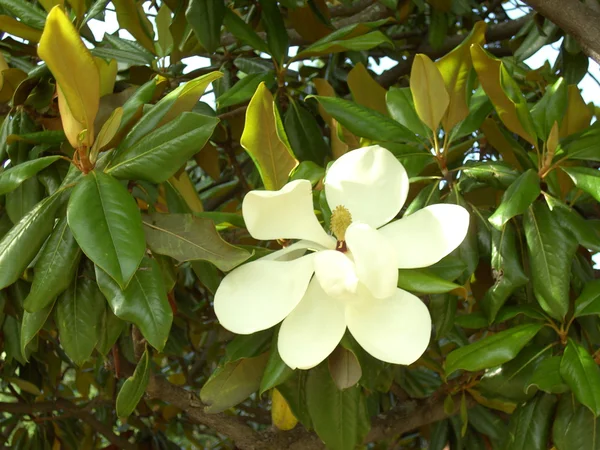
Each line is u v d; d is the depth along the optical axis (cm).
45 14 110
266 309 71
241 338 92
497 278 95
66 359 179
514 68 137
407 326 71
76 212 75
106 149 86
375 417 128
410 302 72
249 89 117
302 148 127
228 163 185
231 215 88
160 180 82
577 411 94
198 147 82
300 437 119
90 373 204
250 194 72
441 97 93
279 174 84
